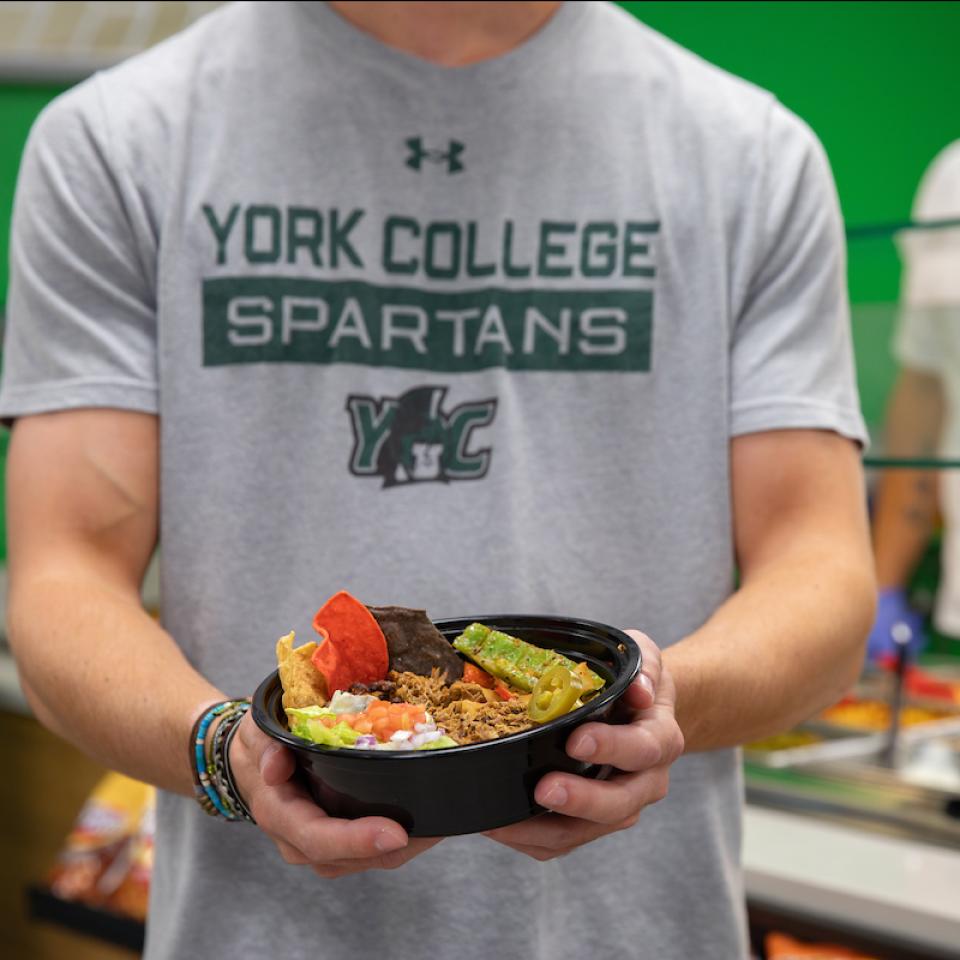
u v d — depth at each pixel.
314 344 1.10
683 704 0.88
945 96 3.06
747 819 1.69
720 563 1.13
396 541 1.10
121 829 2.05
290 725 0.68
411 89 1.10
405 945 1.06
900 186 3.14
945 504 2.47
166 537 1.10
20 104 2.59
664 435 1.12
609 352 1.12
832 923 1.50
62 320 1.07
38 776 2.23
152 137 1.09
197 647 1.10
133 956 1.96
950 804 1.65
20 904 2.26
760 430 1.10
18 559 1.05
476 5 1.10
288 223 1.10
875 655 2.30
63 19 2.29
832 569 1.04
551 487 1.11
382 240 1.11
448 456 1.10
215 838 1.07
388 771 0.62
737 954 1.13
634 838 1.09
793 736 1.97
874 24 3.06
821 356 1.12
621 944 1.09
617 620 1.12
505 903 1.05
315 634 1.10
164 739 0.89
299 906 1.06
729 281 1.12
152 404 1.08
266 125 1.11
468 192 1.12
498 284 1.11
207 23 1.17
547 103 1.12
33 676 0.98
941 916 1.41
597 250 1.12
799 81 3.14
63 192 1.07
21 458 1.07
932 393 1.42
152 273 1.09
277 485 1.10
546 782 0.65
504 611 1.09
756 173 1.12
